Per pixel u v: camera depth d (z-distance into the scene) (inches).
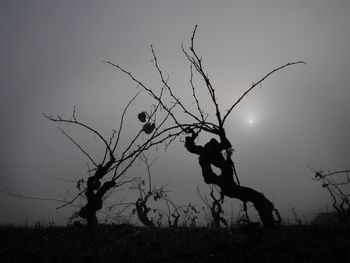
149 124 466.6
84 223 560.1
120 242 390.6
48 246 371.9
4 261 325.7
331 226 410.9
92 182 500.1
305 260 293.1
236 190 429.1
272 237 364.5
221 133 430.6
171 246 359.3
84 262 320.2
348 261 281.3
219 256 314.7
